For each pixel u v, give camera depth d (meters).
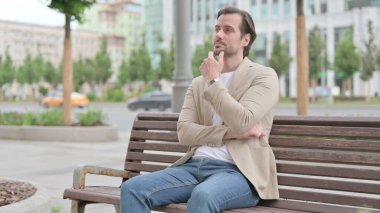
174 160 3.46
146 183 2.84
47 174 7.58
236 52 3.11
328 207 2.79
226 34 3.08
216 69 2.86
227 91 2.85
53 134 13.18
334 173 2.87
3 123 14.91
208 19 75.38
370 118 2.84
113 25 139.88
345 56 45.34
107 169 3.49
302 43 9.39
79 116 14.45
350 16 60.94
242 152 2.91
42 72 71.00
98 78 65.19
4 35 118.06
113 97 58.44
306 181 2.96
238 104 2.80
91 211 4.93
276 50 48.66
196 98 3.20
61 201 5.41
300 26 9.38
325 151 2.96
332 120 2.96
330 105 39.59
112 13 139.62
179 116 3.21
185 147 3.44
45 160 9.30
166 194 2.88
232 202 2.75
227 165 2.94
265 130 3.01
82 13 12.95
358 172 2.79
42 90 67.94
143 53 59.66
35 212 3.75
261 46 67.94
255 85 2.96
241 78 3.02
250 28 3.12
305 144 3.02
